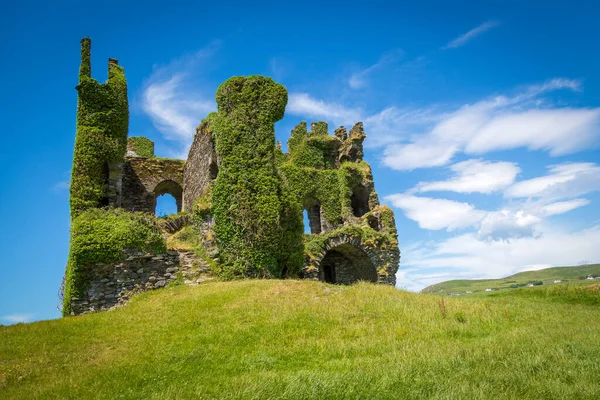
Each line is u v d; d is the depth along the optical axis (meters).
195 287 19.52
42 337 13.52
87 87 26.75
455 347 10.92
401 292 18.20
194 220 24.69
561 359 9.43
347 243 30.89
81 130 26.08
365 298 16.38
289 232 24.75
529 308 16.83
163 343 12.52
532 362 9.21
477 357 9.80
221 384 8.77
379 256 31.95
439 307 15.48
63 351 12.35
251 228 23.42
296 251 24.81
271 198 24.22
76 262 20.38
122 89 27.98
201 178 29.03
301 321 13.94
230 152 24.55
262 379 8.73
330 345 11.82
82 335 13.73
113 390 9.11
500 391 7.68
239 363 10.73
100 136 26.30
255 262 23.03
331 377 8.59
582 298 21.06
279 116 26.39
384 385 8.07
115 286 20.78
